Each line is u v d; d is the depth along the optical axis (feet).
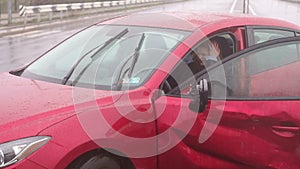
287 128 11.39
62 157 9.18
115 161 10.32
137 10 145.07
